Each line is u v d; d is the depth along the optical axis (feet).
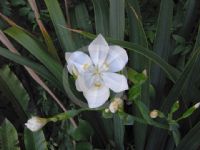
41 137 1.03
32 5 1.05
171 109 0.90
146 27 1.20
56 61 0.97
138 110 0.99
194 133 0.94
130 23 0.99
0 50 0.96
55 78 1.03
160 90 1.08
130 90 0.83
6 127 1.02
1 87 1.10
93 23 1.23
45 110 1.20
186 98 1.02
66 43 1.04
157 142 1.07
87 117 1.11
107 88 0.80
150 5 1.26
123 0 0.91
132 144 1.18
